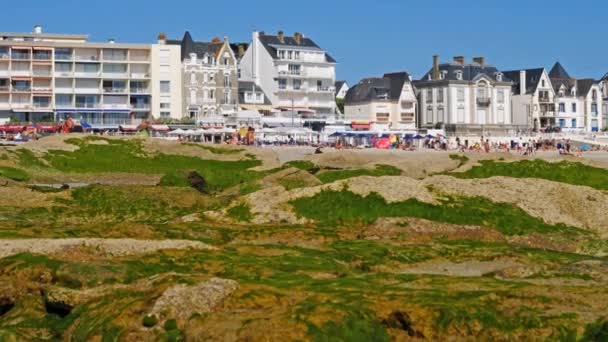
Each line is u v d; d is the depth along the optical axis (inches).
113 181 5280.5
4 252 2298.2
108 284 1998.0
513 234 2974.9
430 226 2903.5
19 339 1756.9
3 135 7618.1
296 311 1675.7
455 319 1676.9
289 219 3100.4
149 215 3415.4
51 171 5359.3
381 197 3152.1
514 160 4776.1
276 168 4852.4
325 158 5369.1
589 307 1765.5
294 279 2006.6
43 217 3280.0
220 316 1676.9
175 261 2218.3
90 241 2413.9
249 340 1587.1
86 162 5570.9
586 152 7618.1
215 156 5876.0
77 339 1726.1
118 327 1704.0
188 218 3147.1
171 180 4124.0
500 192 3267.7
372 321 1681.8
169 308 1723.7
